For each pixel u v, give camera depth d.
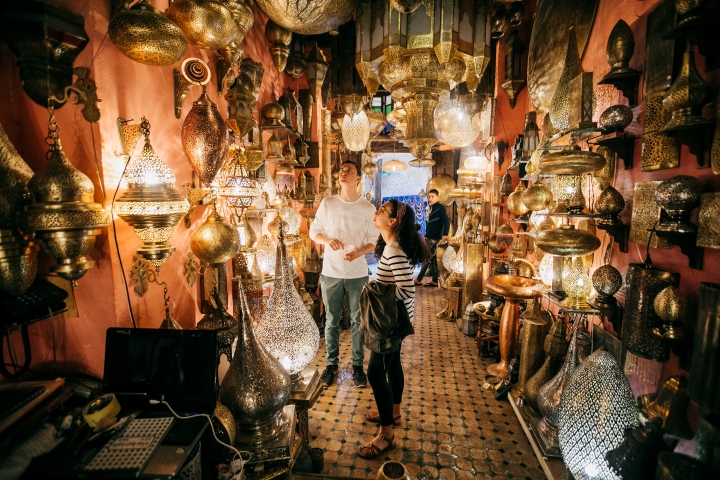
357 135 3.67
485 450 2.04
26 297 1.05
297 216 2.80
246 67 2.10
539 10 2.68
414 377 2.89
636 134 1.61
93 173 1.21
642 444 1.18
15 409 0.91
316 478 1.56
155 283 1.50
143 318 1.43
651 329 1.33
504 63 3.50
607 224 1.67
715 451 1.03
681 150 1.33
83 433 0.97
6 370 1.06
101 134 1.21
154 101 1.49
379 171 9.27
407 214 1.88
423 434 2.18
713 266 1.16
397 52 2.05
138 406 1.11
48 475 0.84
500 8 2.68
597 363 1.39
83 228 1.02
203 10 1.35
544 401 1.88
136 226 1.19
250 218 2.29
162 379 1.15
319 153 4.03
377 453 1.98
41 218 0.97
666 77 1.37
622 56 1.56
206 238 1.51
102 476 0.84
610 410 1.32
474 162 4.16
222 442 1.23
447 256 4.79
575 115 1.60
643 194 1.53
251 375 1.39
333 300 2.84
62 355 1.26
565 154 1.52
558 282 1.95
